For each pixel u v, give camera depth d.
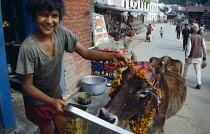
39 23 1.71
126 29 20.48
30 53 1.75
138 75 2.20
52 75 2.00
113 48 5.71
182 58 10.66
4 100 3.25
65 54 4.80
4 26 4.92
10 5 5.00
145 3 48.59
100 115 2.08
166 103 2.61
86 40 5.76
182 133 3.89
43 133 2.33
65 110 1.47
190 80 7.04
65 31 2.05
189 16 67.00
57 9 1.73
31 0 1.65
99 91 5.24
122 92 2.18
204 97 5.65
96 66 6.10
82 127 3.08
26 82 1.81
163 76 2.67
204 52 6.09
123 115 2.14
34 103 2.09
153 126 2.65
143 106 2.34
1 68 3.11
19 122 3.79
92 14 5.93
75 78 5.42
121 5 30.41
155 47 14.58
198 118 4.48
